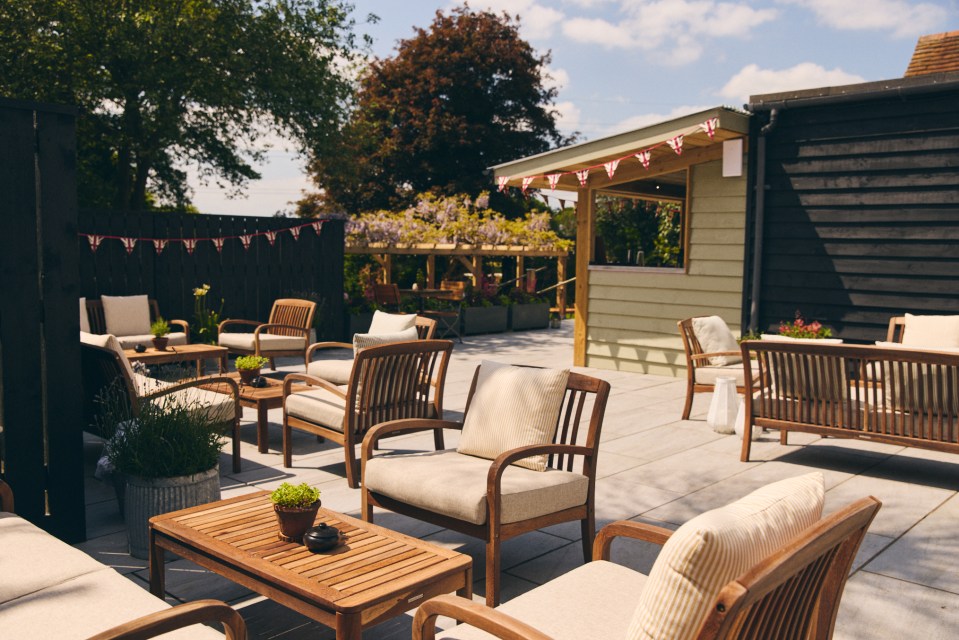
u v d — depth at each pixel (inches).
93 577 102.2
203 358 319.3
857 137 335.6
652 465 222.7
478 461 151.9
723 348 291.4
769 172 359.6
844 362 209.0
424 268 775.7
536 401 151.3
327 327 490.9
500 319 599.2
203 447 154.2
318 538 109.6
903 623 126.0
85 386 201.6
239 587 137.6
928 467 224.7
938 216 319.0
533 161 396.5
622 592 98.5
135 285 407.5
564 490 140.5
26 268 146.6
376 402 201.3
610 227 654.5
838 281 344.8
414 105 994.7
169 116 609.9
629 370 411.8
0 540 113.2
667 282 395.5
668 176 475.8
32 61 567.8
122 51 568.7
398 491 142.3
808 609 76.3
